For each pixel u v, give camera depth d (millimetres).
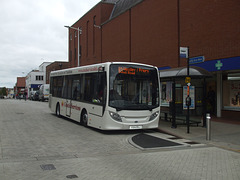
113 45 24938
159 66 17734
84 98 11461
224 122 12641
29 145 7578
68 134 9641
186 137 9203
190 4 14766
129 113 9555
